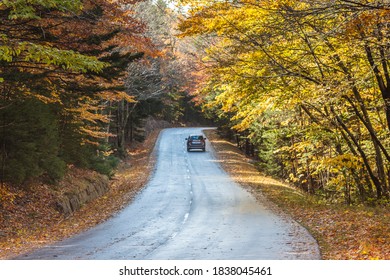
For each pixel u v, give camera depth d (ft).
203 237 49.01
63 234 53.78
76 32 56.54
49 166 73.92
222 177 126.93
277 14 44.83
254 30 51.34
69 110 83.41
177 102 311.06
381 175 70.90
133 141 226.17
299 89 57.41
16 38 50.24
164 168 149.79
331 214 59.16
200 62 62.69
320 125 74.13
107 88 64.69
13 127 61.11
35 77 54.65
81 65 44.37
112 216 68.74
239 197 88.89
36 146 68.49
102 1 58.18
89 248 43.14
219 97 64.39
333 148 88.79
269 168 134.82
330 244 41.93
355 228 46.73
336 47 51.85
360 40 41.86
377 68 52.08
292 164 120.67
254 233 50.75
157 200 86.63
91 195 90.48
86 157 101.81
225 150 203.00
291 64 54.29
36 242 47.93
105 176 111.75
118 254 39.55
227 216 65.67
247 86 55.72
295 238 46.50
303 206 71.26
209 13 50.29
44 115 70.79
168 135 262.47
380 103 64.95
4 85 59.88
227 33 52.08
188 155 186.19
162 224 59.98
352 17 36.32
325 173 108.68
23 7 42.50
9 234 51.98
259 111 70.59
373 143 71.77
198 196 91.45
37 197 68.08
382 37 41.88
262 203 79.71
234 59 54.39
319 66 52.95
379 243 38.09
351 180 87.04
